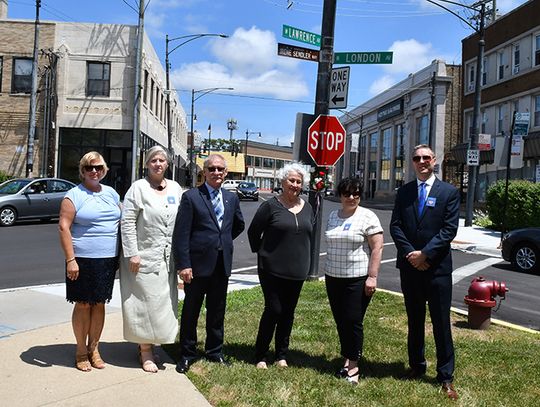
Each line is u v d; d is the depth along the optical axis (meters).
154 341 4.86
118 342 5.72
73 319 4.80
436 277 4.71
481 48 22.55
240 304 7.63
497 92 30.91
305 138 9.27
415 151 4.87
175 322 5.00
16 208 18.14
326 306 7.59
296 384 4.63
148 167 4.97
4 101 28.83
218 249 4.99
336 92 9.19
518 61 29.41
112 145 29.86
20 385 4.39
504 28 30.42
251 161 115.38
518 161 16.41
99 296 4.75
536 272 11.89
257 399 4.25
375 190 59.59
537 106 27.48
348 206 5.03
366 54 9.20
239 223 5.30
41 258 11.65
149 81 33.19
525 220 19.62
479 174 32.31
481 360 5.42
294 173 5.03
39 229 17.41
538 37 27.67
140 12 24.73
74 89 29.47
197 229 4.96
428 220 4.72
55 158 29.09
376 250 4.91
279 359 5.22
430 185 4.82
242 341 5.93
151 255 4.88
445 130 40.22
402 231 4.88
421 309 4.91
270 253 5.05
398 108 49.75
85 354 4.83
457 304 8.42
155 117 36.75
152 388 4.44
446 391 4.57
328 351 5.66
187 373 4.84
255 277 10.27
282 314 5.19
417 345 4.97
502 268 12.52
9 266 10.61
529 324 7.26
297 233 5.04
